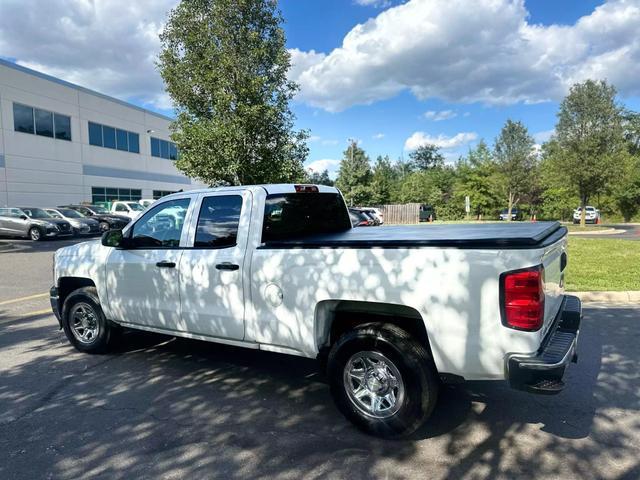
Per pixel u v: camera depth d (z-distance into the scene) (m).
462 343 3.06
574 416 3.75
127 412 3.91
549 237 3.47
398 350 3.28
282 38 16.70
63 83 31.34
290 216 4.48
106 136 35.66
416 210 43.62
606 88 26.22
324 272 3.54
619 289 8.32
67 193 31.80
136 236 4.94
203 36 16.27
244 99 16.20
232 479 2.93
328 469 3.04
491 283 2.96
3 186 27.03
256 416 3.83
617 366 4.80
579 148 26.58
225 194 4.36
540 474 2.94
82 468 3.07
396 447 3.31
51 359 5.30
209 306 4.26
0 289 9.95
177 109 17.56
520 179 36.19
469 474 2.96
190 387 4.45
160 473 3.01
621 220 46.66
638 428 3.53
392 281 3.26
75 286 5.73
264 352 5.52
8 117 27.33
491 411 3.87
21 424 3.71
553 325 3.50
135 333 6.36
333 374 3.58
